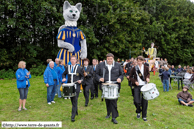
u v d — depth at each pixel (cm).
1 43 1464
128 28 1864
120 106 611
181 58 2773
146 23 2152
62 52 891
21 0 1233
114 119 447
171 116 507
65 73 482
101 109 573
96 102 662
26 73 556
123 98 725
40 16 1280
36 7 1247
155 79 1287
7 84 1033
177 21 2677
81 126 432
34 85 1011
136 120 469
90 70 639
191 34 2802
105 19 1661
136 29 2089
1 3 1191
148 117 497
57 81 673
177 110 564
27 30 1352
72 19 905
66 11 900
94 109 575
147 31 2442
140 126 431
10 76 1280
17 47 1433
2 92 818
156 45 2689
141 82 451
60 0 1465
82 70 486
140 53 2273
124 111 554
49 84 618
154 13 2616
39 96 751
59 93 734
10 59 1481
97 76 448
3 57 1347
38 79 1238
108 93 414
